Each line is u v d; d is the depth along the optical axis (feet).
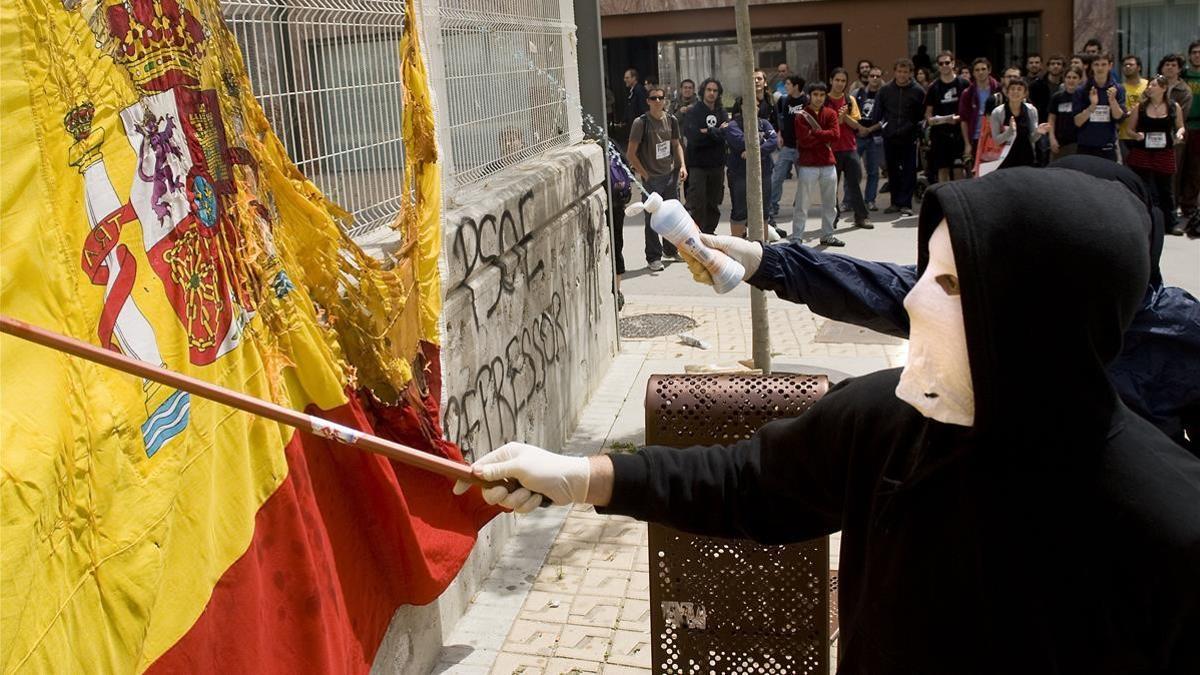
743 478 6.69
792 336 27.40
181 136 8.38
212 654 8.00
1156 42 57.57
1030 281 4.95
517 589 15.07
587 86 24.95
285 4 11.02
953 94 45.27
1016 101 35.12
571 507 17.69
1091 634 5.15
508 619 14.28
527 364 18.01
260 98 10.62
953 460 5.39
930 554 5.56
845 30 58.54
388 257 12.25
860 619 5.98
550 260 19.62
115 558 6.94
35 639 6.11
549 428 19.45
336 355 10.53
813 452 6.40
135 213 7.60
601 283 24.39
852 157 41.96
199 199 8.54
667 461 6.74
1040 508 5.19
